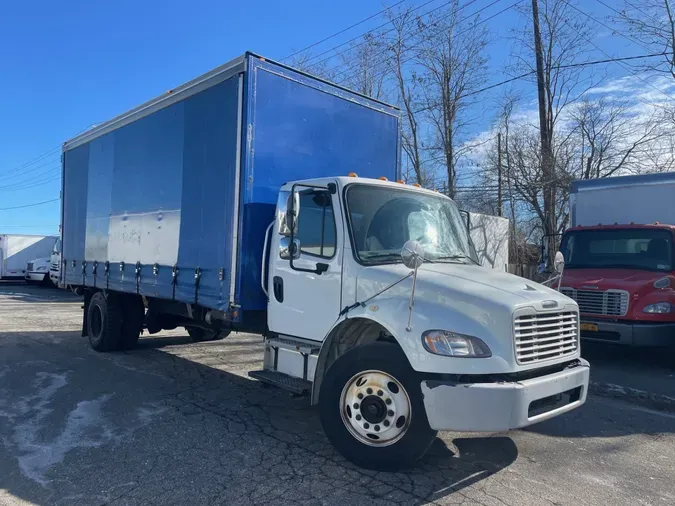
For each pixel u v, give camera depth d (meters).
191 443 5.00
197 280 6.47
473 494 4.04
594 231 10.33
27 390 6.81
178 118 7.09
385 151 7.46
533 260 24.72
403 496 3.96
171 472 4.34
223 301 5.91
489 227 19.61
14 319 14.31
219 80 6.22
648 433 5.71
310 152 6.41
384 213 5.18
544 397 4.11
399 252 5.03
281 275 5.45
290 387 4.93
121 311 9.28
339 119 6.79
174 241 7.06
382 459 4.29
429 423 3.99
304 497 3.92
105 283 8.98
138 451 4.78
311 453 4.78
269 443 5.03
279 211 5.57
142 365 8.45
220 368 8.37
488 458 4.80
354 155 6.98
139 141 8.10
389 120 7.54
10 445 4.91
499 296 4.18
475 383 3.93
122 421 5.62
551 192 18.53
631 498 4.07
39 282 29.48
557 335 4.50
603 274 9.32
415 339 4.10
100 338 9.31
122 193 8.55
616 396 7.24
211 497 3.90
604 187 10.81
